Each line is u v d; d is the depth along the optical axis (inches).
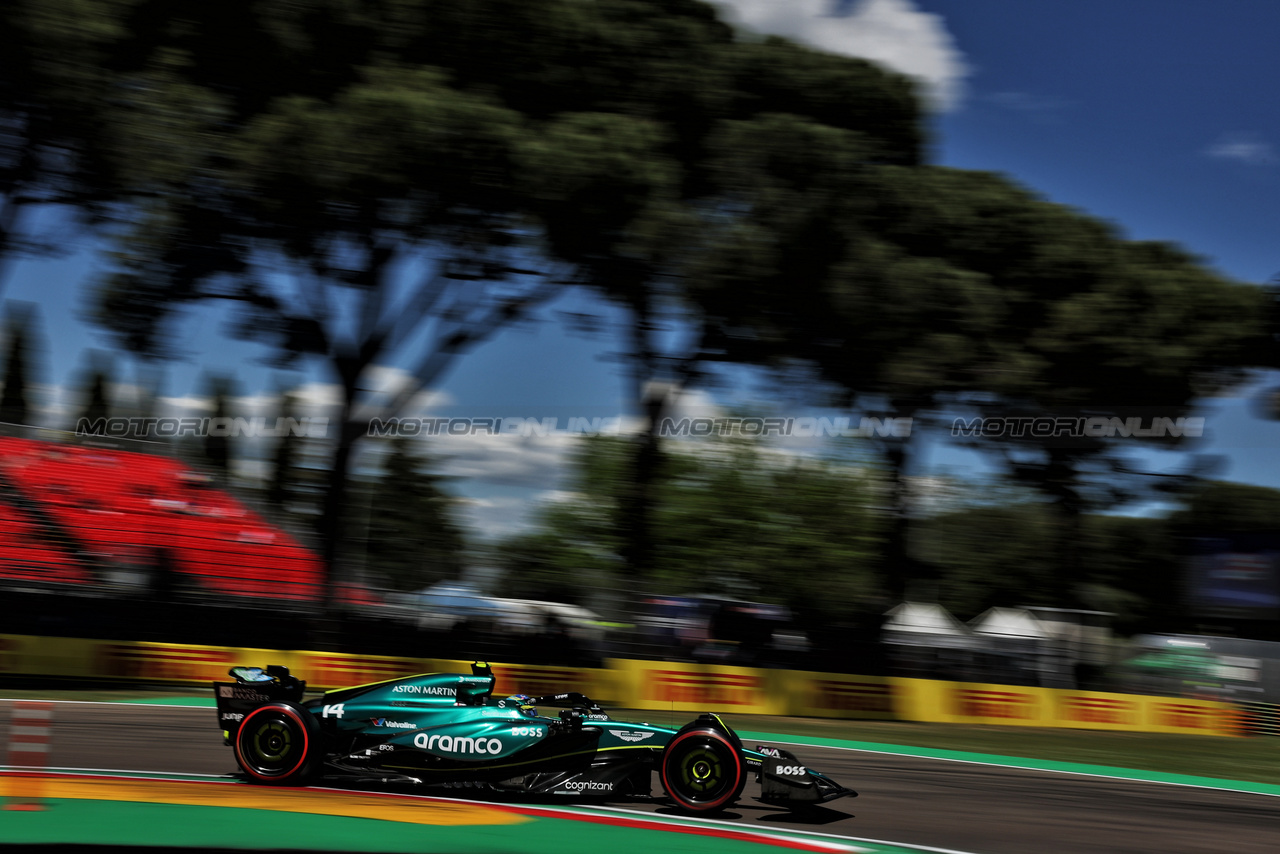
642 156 761.0
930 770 485.7
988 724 775.1
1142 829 362.9
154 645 666.8
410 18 778.2
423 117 708.7
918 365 802.2
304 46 768.3
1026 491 1061.1
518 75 804.0
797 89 846.5
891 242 861.2
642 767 325.7
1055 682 889.5
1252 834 368.2
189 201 740.0
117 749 395.2
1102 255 904.3
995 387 838.5
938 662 856.3
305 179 716.0
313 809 293.1
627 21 834.8
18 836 245.6
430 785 323.9
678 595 934.4
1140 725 821.9
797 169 797.2
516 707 332.8
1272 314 901.2
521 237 792.9
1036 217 894.4
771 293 794.8
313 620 749.3
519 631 778.8
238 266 776.3
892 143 892.6
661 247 760.3
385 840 262.5
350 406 861.2
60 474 1010.1
